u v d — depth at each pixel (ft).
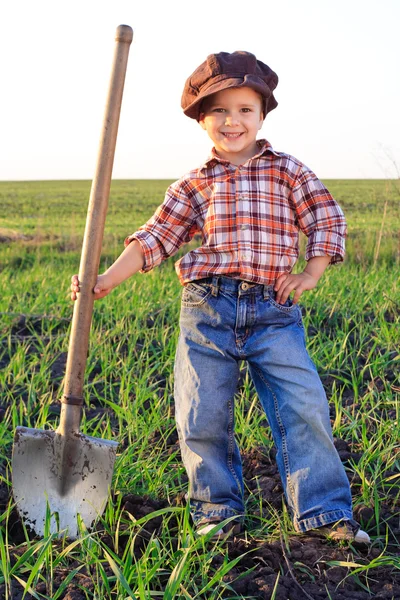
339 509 9.00
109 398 14.15
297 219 9.80
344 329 17.20
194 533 8.91
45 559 8.19
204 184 9.58
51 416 13.32
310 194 9.62
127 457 10.70
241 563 8.48
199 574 8.09
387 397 12.89
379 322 17.01
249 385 14.02
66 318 18.71
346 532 8.88
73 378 9.35
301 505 9.12
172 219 9.82
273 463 11.24
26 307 20.11
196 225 9.94
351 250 31.99
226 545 8.75
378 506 9.60
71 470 9.40
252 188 9.41
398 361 14.89
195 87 9.64
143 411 12.95
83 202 84.02
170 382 14.52
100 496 9.35
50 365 15.03
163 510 8.82
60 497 9.45
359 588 8.15
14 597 7.83
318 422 9.07
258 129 9.73
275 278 9.37
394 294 19.60
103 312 19.15
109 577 7.98
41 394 14.20
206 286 9.37
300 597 7.84
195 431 9.30
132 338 17.07
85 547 8.48
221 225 9.36
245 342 9.33
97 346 16.15
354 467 10.53
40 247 43.14
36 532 9.36
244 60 9.41
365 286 20.93
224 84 9.20
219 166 9.53
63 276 27.14
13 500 10.00
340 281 22.03
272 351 9.20
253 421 12.52
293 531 9.20
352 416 12.47
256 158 9.49
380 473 10.46
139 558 8.66
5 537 9.16
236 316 9.23
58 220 62.90
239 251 9.25
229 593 7.89
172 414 13.12
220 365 9.34
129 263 9.70
